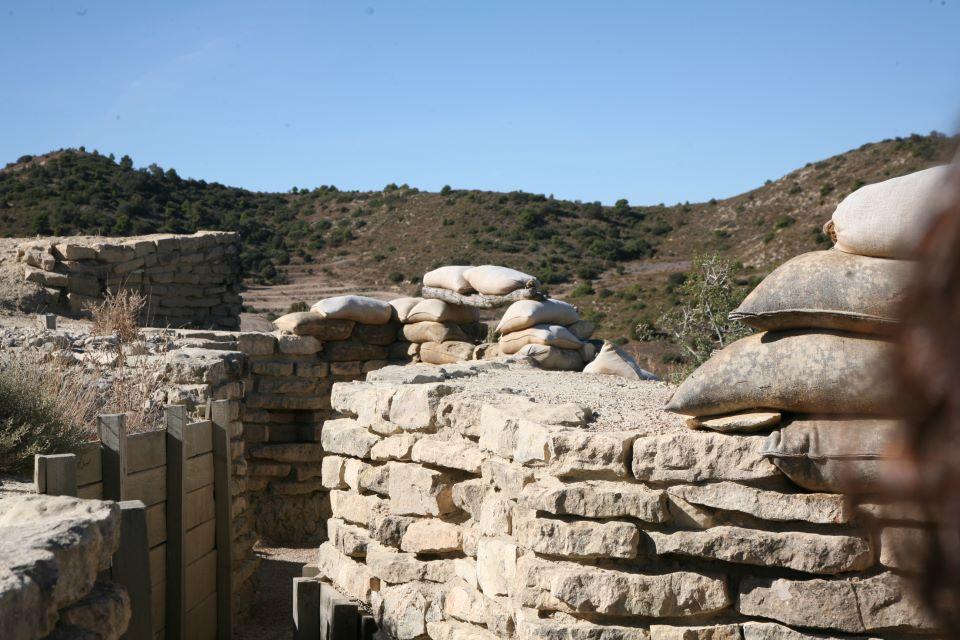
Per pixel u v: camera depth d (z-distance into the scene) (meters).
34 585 2.65
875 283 3.76
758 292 4.03
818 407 3.88
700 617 4.11
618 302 44.16
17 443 5.16
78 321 14.75
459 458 5.41
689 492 4.15
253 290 53.22
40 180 57.38
